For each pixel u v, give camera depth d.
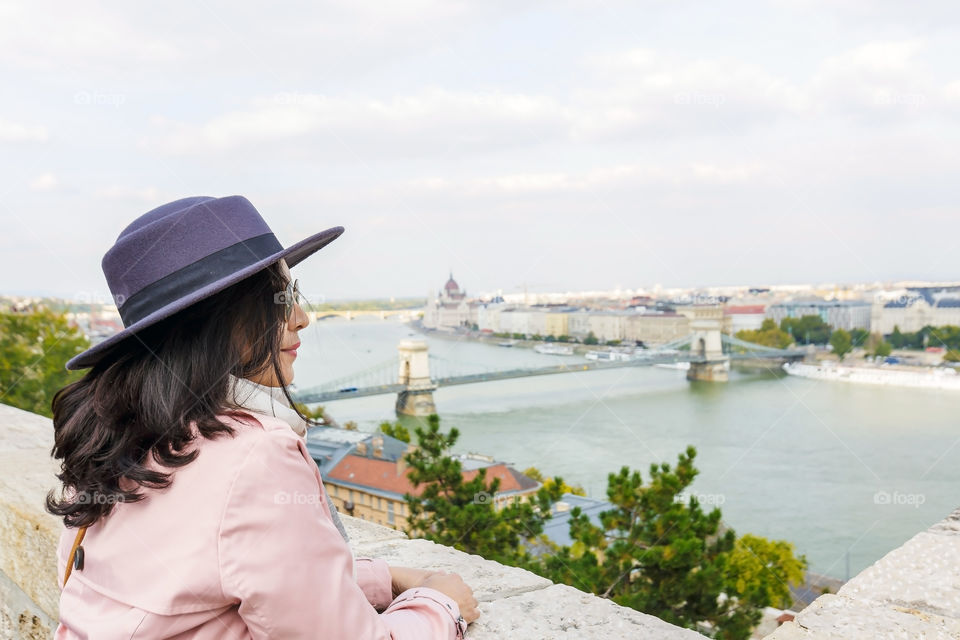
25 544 1.74
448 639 1.04
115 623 0.80
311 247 1.00
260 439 0.85
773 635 1.21
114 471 0.84
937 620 1.24
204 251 0.91
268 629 0.79
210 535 0.80
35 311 12.44
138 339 0.89
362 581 1.19
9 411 3.05
